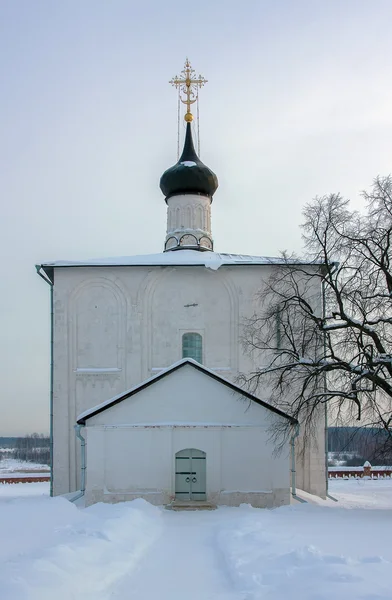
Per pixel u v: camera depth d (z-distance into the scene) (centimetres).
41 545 1139
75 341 2786
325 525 1484
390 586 766
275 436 2088
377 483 3775
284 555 984
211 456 2077
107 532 1244
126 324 2797
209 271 2836
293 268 2259
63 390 2736
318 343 2136
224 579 966
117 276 2825
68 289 2812
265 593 792
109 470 2077
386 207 1983
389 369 1931
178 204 3278
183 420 2116
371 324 1952
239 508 1988
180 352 2791
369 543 1165
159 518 1711
